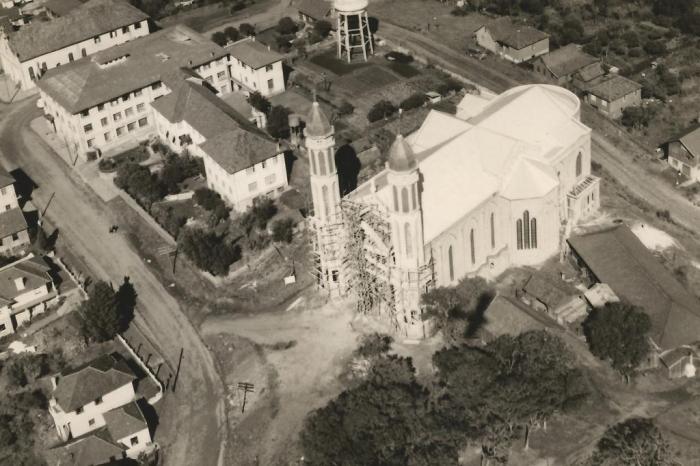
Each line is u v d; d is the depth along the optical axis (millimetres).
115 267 192250
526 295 173875
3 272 180000
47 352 173375
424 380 158500
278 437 153125
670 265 184125
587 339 164625
